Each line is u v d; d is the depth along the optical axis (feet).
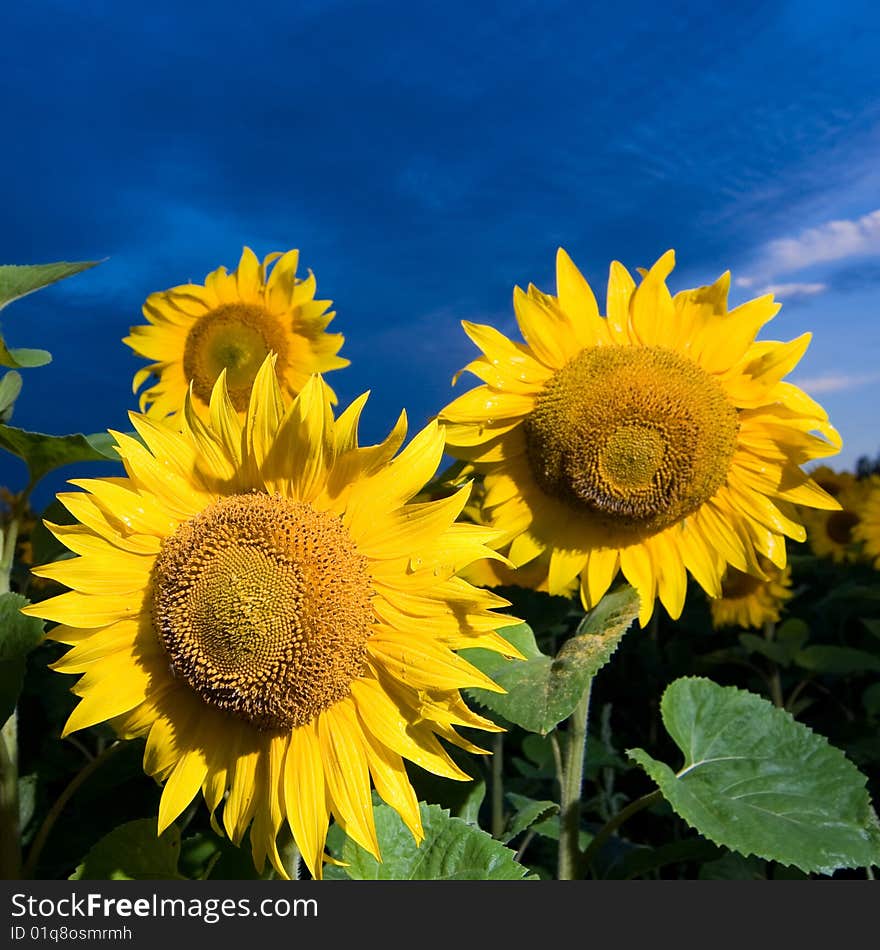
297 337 2.71
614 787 2.74
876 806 2.48
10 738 1.33
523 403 1.55
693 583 3.20
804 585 3.86
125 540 1.11
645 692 3.20
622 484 1.52
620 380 1.51
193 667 1.06
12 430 1.36
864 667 2.87
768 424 1.55
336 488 1.12
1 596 1.26
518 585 1.92
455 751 1.47
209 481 1.14
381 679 1.10
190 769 1.08
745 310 1.55
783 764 1.43
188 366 2.74
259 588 1.05
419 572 1.08
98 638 1.09
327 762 1.08
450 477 1.60
